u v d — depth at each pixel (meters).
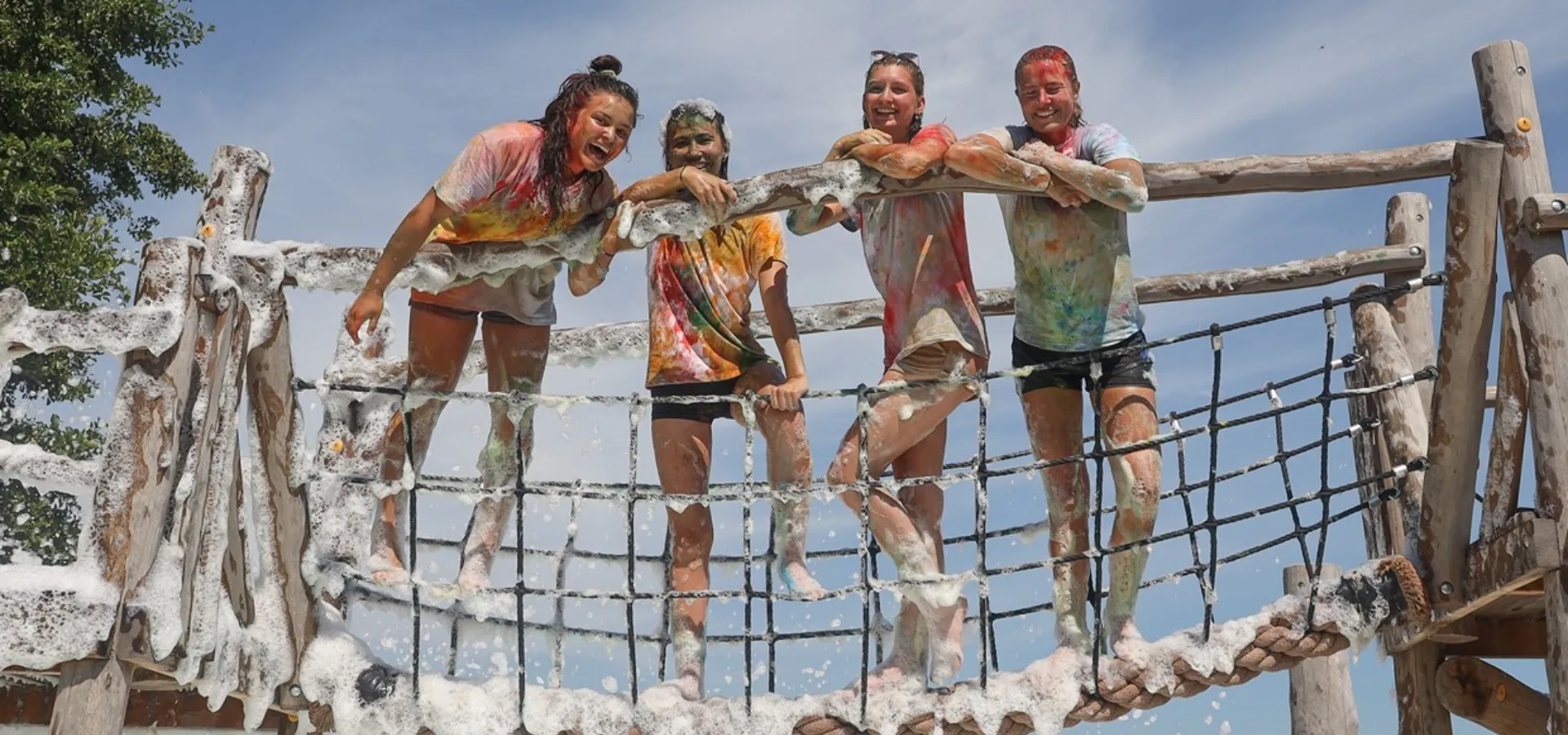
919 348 4.33
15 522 9.98
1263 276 5.62
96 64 14.88
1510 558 4.21
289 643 3.96
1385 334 5.31
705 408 4.52
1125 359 4.32
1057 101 4.38
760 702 4.03
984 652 4.05
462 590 4.00
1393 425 5.14
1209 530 4.18
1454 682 5.19
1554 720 4.06
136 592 3.29
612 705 4.02
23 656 3.15
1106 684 4.07
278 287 3.90
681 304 4.57
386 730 3.92
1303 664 6.58
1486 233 4.33
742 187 4.04
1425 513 4.56
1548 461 4.12
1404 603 4.18
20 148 13.12
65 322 3.35
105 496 3.31
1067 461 4.05
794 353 4.43
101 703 3.23
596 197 4.24
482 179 3.96
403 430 4.61
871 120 4.52
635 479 4.02
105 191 15.13
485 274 4.26
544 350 4.80
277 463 3.94
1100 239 4.34
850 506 4.26
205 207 3.93
